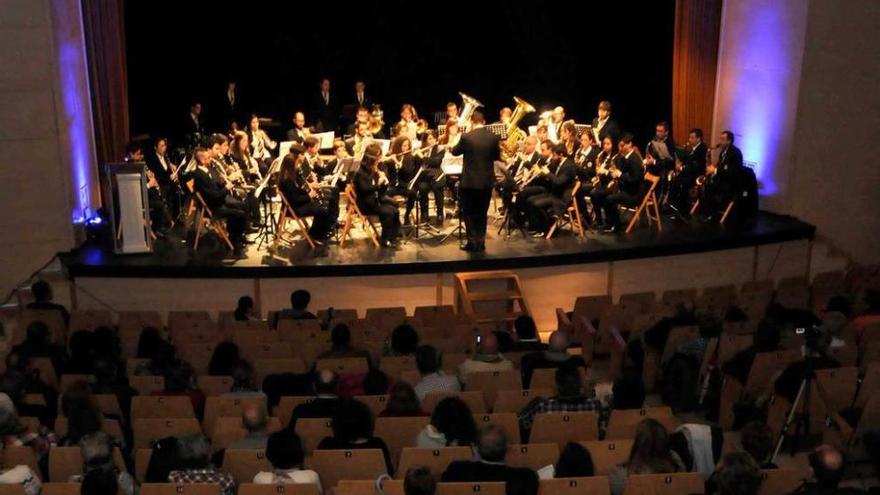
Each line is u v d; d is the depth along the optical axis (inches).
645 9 702.5
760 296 419.2
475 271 464.8
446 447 223.5
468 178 461.7
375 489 207.8
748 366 317.1
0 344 440.1
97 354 324.2
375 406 273.7
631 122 729.0
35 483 216.8
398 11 723.4
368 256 469.1
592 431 250.1
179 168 514.9
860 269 469.4
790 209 554.6
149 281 460.1
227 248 484.7
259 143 549.3
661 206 552.7
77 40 513.0
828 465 198.8
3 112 469.1
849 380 291.3
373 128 573.3
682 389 335.6
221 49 700.7
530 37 730.2
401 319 390.3
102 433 215.6
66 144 484.4
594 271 483.8
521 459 231.6
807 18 526.9
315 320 373.7
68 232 487.2
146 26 679.7
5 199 479.5
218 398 273.4
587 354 398.6
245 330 362.6
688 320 354.9
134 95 690.2
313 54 719.7
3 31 461.1
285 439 213.9
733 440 315.0
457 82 743.1
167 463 229.0
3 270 488.1
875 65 541.3
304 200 472.1
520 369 319.6
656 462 211.9
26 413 274.8
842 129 547.8
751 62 567.5
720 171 534.0
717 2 585.9
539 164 501.4
